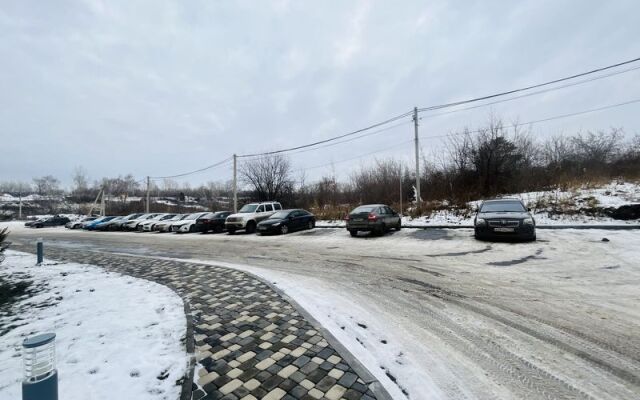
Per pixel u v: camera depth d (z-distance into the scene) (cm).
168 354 357
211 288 616
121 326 441
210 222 2047
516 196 1759
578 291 538
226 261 944
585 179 1780
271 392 282
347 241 1271
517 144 2111
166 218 2766
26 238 2184
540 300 500
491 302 498
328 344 370
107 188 5891
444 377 301
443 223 1631
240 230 2027
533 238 1031
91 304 549
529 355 337
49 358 209
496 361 327
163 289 623
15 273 862
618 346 350
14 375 330
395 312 468
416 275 679
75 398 279
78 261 1042
